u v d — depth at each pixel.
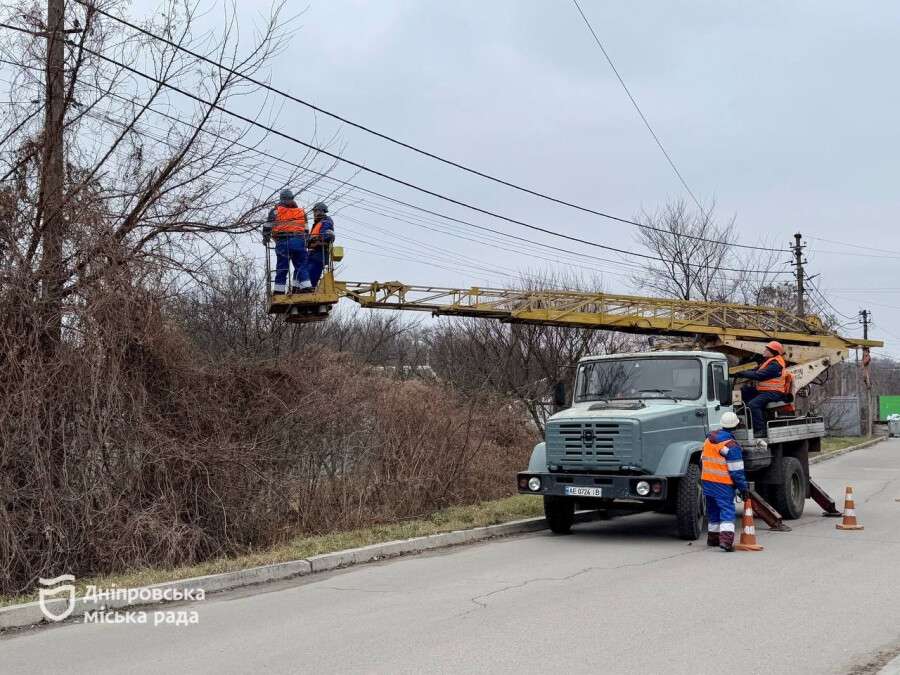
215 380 10.87
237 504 10.53
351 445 12.84
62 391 9.20
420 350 25.92
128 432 9.63
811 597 7.66
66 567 8.81
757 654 5.85
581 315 14.89
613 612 7.11
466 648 6.05
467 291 13.92
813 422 15.34
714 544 10.82
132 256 9.93
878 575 8.70
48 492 8.79
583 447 11.09
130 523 9.27
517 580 8.62
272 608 7.61
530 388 23.56
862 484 20.17
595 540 11.62
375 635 6.48
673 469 10.96
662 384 12.33
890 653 5.87
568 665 5.61
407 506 13.02
